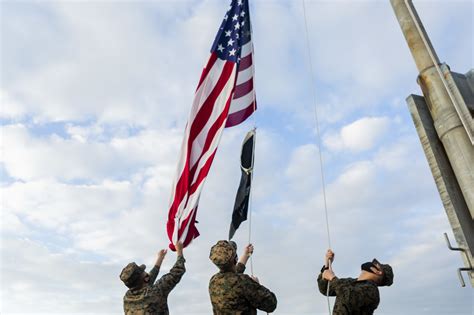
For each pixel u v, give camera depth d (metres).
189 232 7.62
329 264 4.74
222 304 4.23
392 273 4.45
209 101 8.55
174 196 8.11
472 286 3.55
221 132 8.08
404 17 4.57
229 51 8.91
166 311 5.35
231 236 6.80
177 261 5.79
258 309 4.29
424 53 4.29
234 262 4.49
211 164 7.89
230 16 9.37
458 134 3.86
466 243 3.64
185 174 8.05
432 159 4.05
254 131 7.43
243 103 8.56
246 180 7.10
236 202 7.05
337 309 4.22
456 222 3.75
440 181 3.94
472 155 3.74
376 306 4.18
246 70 8.81
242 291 4.19
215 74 8.80
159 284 5.41
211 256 4.47
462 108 3.82
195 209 7.71
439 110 4.06
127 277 5.29
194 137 8.28
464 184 3.77
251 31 9.12
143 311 5.10
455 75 4.06
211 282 4.44
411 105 4.36
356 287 4.18
